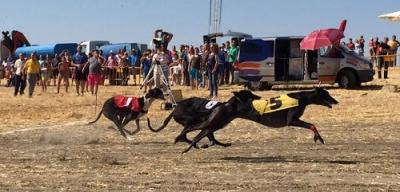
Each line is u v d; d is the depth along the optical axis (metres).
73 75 31.86
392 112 19.84
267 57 27.22
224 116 11.55
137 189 9.44
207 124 11.68
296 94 11.31
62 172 10.90
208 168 11.08
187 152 12.90
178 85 30.84
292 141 14.48
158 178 10.23
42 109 22.66
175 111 12.11
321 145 13.84
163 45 20.55
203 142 14.42
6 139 15.47
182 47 31.22
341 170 10.80
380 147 13.50
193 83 28.38
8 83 35.88
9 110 22.42
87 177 10.41
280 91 26.84
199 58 28.19
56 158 12.40
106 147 13.88
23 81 28.22
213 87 24.05
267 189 9.32
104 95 26.98
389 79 30.28
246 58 27.50
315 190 9.25
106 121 18.94
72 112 21.50
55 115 21.03
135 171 10.89
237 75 27.81
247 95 11.48
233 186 9.54
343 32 26.36
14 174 10.78
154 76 20.62
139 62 34.56
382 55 30.67
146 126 17.62
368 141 14.42
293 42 27.19
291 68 27.20
